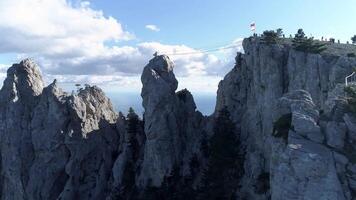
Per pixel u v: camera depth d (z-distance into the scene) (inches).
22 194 5807.1
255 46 4655.5
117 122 6186.0
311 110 2984.7
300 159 2677.2
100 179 5772.6
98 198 5693.9
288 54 4409.5
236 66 5167.3
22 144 5915.4
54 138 5777.6
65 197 5600.4
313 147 2753.4
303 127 2861.7
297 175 2662.4
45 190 5723.4
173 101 5398.6
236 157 4530.0
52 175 5782.5
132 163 5565.9
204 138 5206.7
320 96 3988.7
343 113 2908.5
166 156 5187.0
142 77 5492.1
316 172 2632.9
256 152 4360.2
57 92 5940.0
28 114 6063.0
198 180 4879.4
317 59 4099.4
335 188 2576.3
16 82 6136.8
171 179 5078.7
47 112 5905.5
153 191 4950.8
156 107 5251.0
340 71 3838.6
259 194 4082.2
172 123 5305.1
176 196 4761.3
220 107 5378.9
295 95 3137.3
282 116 3068.4
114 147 6043.3
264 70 4439.0
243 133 4731.8
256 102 4571.9
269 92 4345.5
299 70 4210.1
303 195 2613.2
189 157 5246.1
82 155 5787.4
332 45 4648.1
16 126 5964.6
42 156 5816.9
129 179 5413.4
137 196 5078.7
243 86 4963.1
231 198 4335.6
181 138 5408.5
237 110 5007.4
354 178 2630.4
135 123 5812.0
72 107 5787.4
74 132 5807.1
